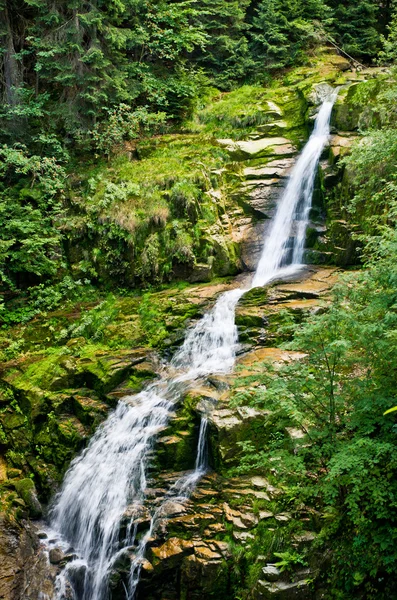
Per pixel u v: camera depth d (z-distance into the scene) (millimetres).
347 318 5324
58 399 9133
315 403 5828
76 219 12734
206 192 12578
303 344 5633
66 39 13781
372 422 5352
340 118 13352
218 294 11047
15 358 10789
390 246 5547
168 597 6125
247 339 9234
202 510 6477
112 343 10398
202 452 7398
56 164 14219
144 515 6742
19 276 12656
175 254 11867
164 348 9883
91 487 7746
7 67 14219
